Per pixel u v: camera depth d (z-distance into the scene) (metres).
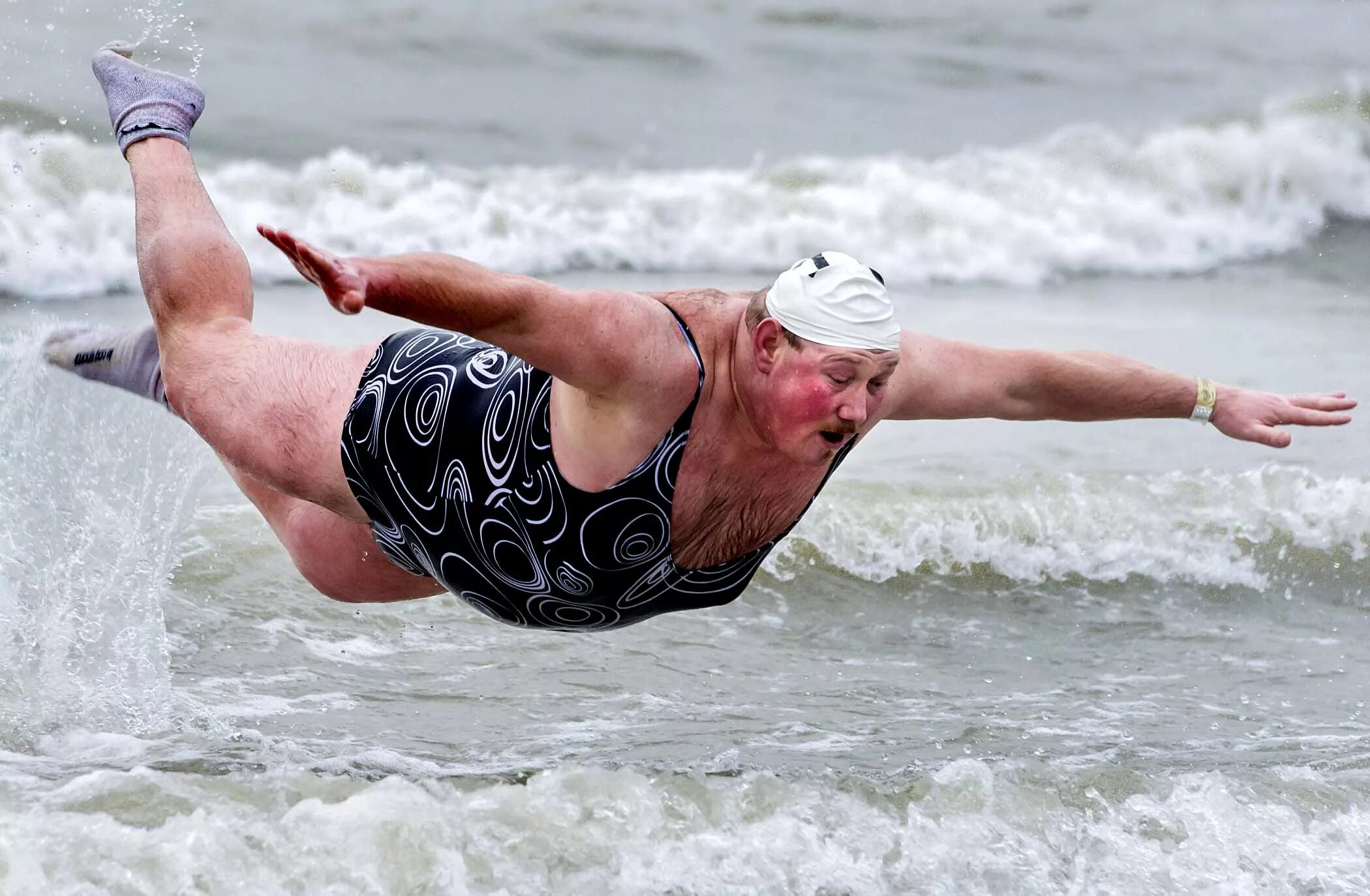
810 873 15.09
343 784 15.50
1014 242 46.66
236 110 47.56
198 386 14.09
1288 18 62.78
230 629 20.72
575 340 11.38
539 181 45.81
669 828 15.42
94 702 17.72
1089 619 23.84
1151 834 16.22
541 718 18.80
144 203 14.77
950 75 57.22
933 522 25.56
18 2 48.16
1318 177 51.69
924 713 19.66
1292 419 15.16
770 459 12.62
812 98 54.34
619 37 56.81
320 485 13.99
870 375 12.04
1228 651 22.70
